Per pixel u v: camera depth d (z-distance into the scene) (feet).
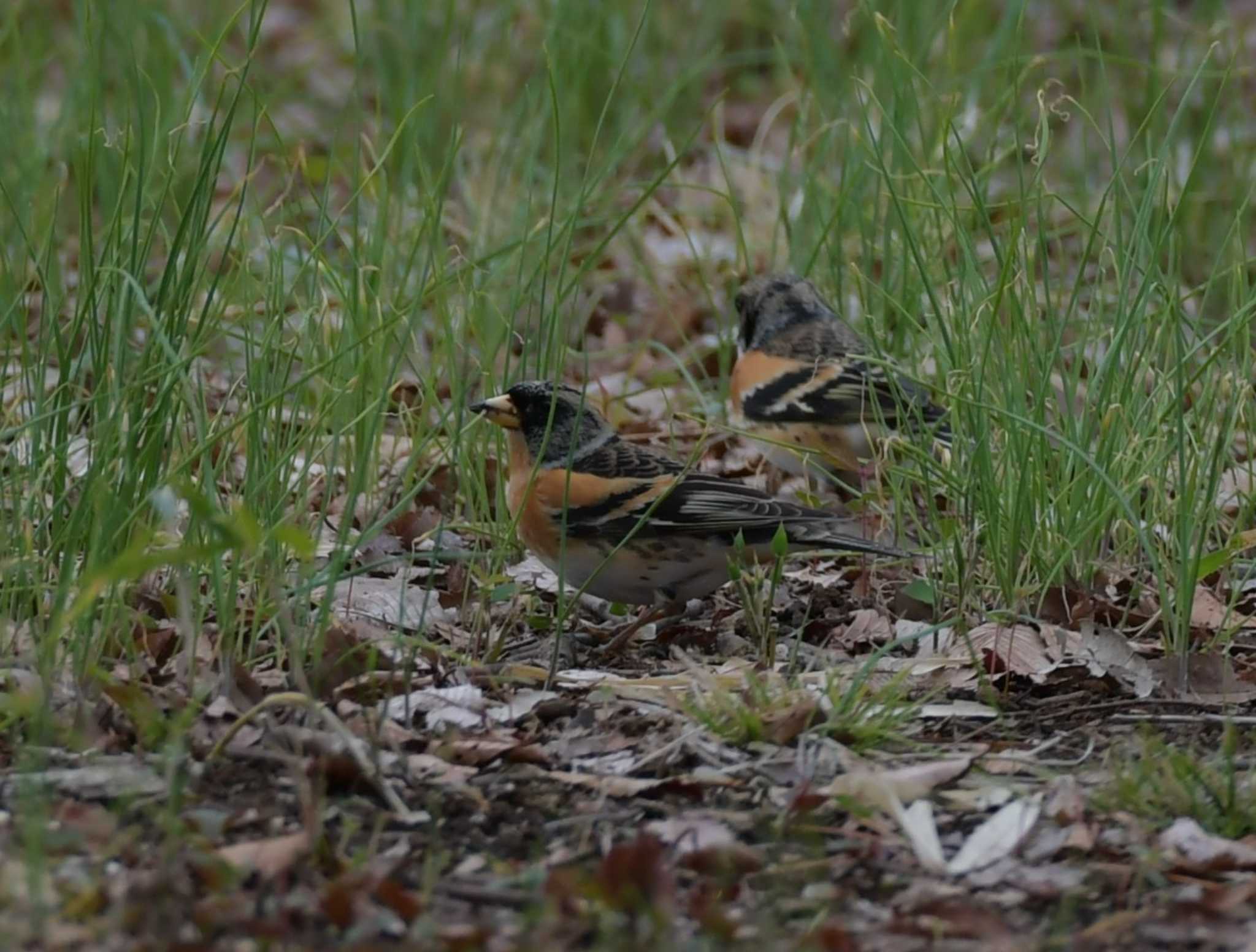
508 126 58.39
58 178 36.88
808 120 59.72
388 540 37.63
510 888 22.13
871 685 30.45
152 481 30.01
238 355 40.63
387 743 26.27
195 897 21.27
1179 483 32.37
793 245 50.57
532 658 32.32
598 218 43.14
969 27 60.13
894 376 36.96
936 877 23.31
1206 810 24.62
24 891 21.13
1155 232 40.91
